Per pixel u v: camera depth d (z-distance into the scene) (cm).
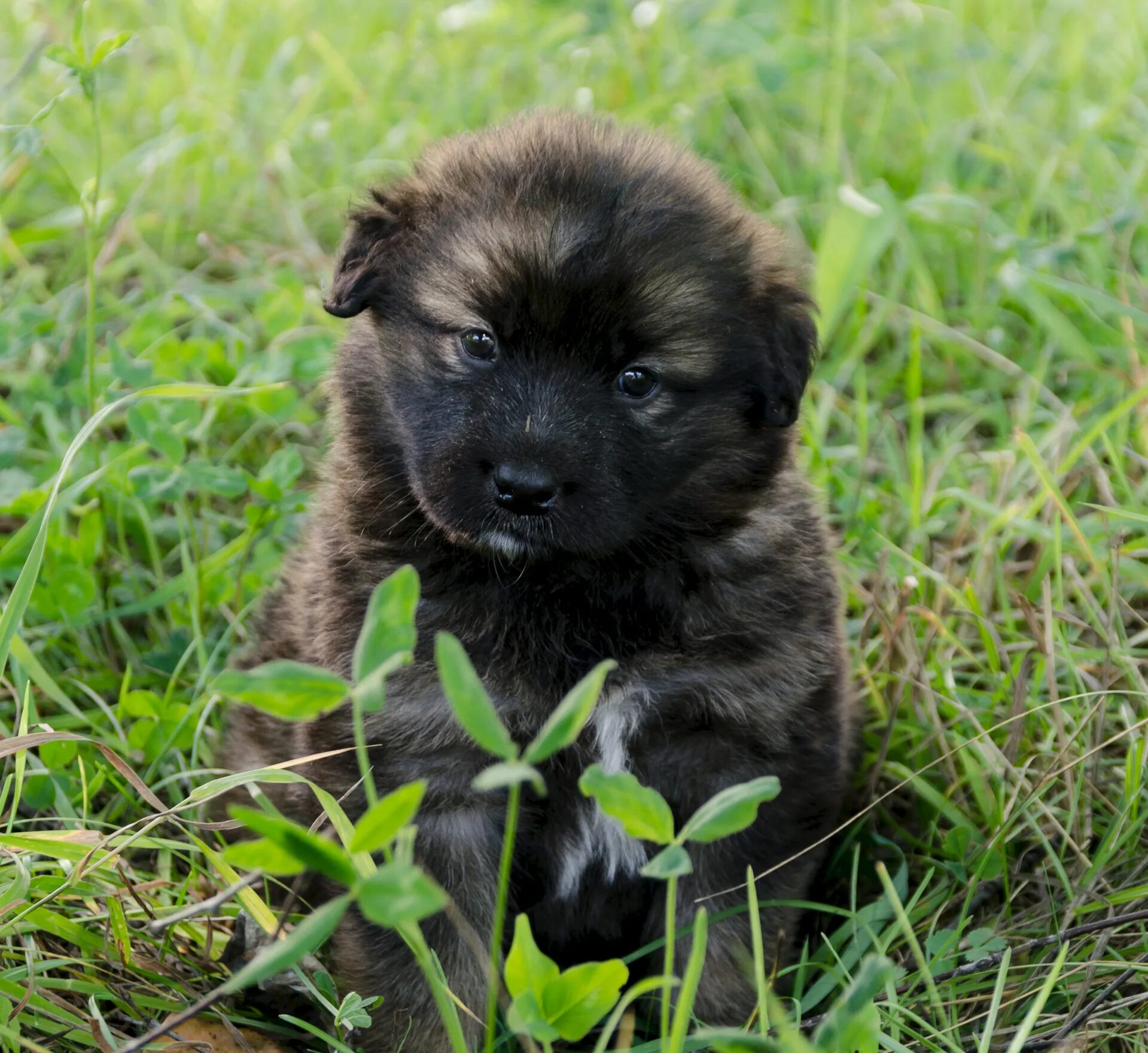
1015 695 113
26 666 113
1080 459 127
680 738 107
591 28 169
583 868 108
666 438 104
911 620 120
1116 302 130
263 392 128
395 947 105
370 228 107
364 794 105
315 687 88
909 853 115
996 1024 103
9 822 103
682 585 105
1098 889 108
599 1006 90
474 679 86
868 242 130
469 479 102
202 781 116
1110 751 115
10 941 103
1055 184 144
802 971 106
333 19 179
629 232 102
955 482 130
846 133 155
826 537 110
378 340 107
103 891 104
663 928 108
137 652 123
